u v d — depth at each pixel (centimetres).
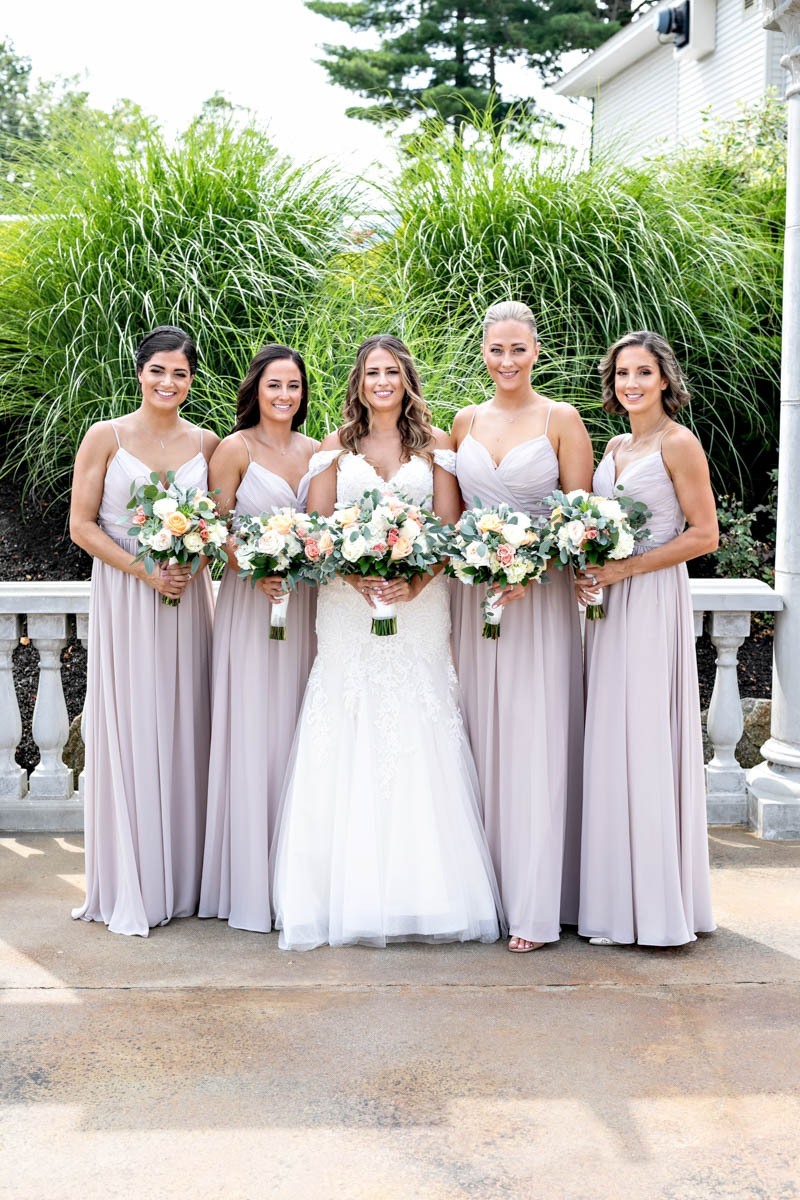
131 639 388
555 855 381
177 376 388
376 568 361
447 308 689
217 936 390
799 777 494
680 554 373
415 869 381
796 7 459
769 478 732
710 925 390
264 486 394
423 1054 308
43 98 2455
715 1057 306
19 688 591
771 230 795
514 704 382
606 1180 252
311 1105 282
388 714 380
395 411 388
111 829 399
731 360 718
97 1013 332
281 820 394
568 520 363
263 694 393
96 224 682
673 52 1541
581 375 654
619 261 693
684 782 378
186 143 740
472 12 2286
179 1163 259
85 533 390
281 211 712
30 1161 259
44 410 695
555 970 363
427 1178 253
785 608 489
